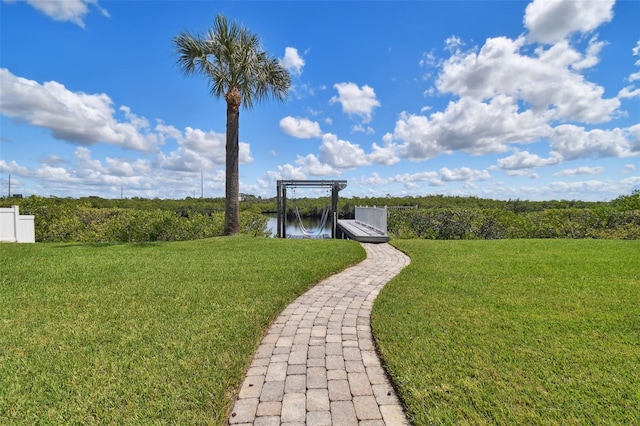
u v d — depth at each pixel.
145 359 2.32
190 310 3.35
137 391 1.94
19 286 4.25
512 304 3.53
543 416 1.72
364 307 3.67
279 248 7.52
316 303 3.82
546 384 2.01
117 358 2.33
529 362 2.28
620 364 2.25
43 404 1.82
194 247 7.67
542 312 3.28
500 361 2.29
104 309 3.38
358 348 2.63
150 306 3.48
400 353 2.43
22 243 8.52
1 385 1.99
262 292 4.00
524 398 1.87
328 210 16.78
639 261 5.77
